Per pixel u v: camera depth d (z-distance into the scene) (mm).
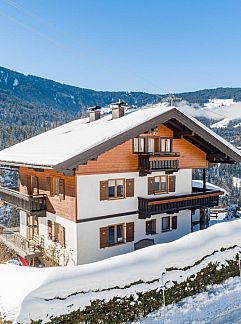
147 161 18859
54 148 18875
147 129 17734
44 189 20297
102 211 18188
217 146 20188
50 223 19719
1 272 12547
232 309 12711
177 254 13680
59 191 18672
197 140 21266
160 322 11844
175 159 20484
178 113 18750
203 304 12953
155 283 12562
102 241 18219
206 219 23578
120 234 19188
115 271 12109
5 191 22188
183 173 21656
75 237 17375
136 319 11938
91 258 17828
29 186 22141
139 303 12070
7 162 19922
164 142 20641
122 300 11773
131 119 19734
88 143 17016
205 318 12102
